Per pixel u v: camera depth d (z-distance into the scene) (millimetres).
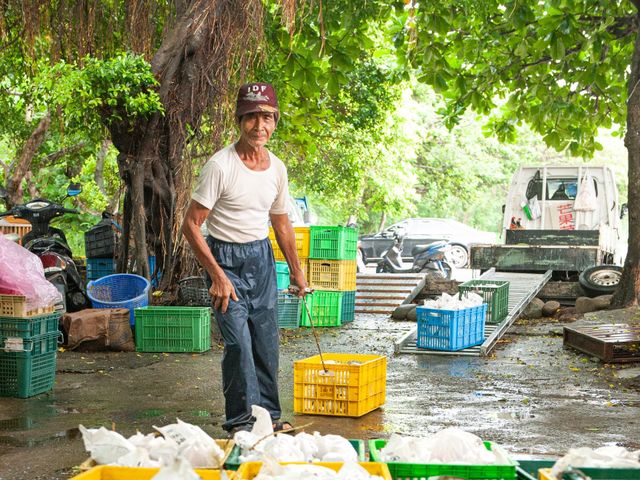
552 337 12117
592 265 15711
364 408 6938
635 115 12828
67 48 12391
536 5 15555
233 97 12555
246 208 5203
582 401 7633
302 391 6945
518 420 6766
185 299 12094
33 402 7281
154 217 12742
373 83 19469
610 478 2812
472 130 44031
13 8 12258
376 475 2891
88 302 12297
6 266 7430
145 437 3217
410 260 25531
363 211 36344
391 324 14227
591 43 14352
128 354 10352
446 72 15031
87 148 21469
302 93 15297
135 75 11414
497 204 51625
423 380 8781
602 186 18109
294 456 3166
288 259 5707
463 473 2943
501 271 16453
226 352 5191
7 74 15820
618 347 9758
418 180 42406
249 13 11977
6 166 21234
